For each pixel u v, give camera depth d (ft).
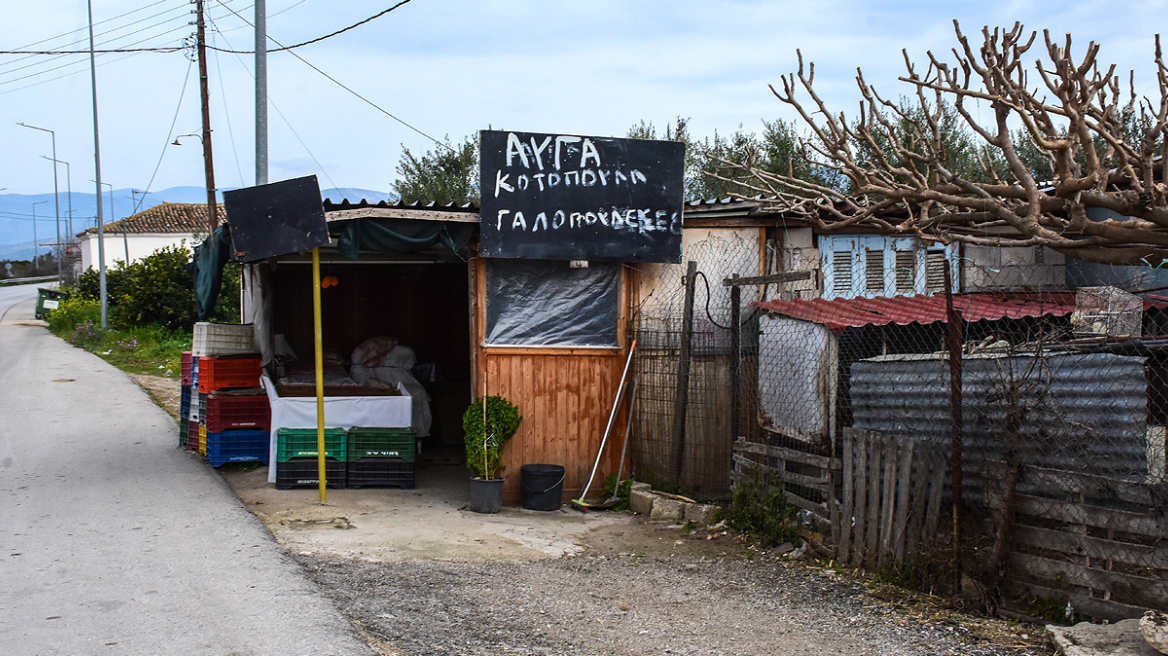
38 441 37.09
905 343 25.73
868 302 27.71
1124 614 15.81
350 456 30.09
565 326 29.60
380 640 15.42
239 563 19.90
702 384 29.48
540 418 29.43
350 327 41.55
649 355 29.84
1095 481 16.39
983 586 17.65
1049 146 15.61
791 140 49.44
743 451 25.27
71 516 24.18
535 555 22.50
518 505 29.09
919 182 17.95
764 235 30.58
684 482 29.09
